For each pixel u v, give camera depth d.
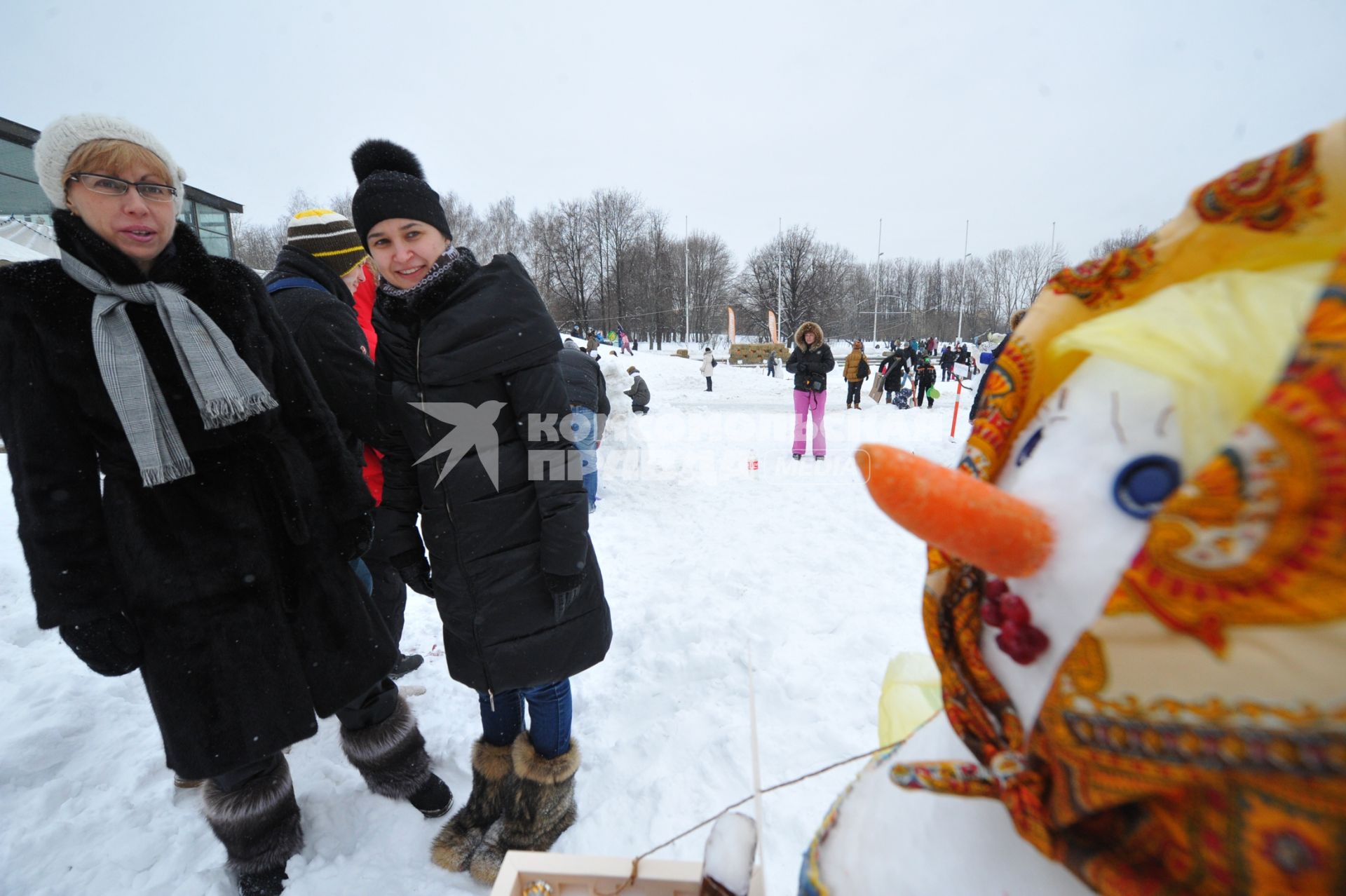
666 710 2.67
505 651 1.82
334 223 2.79
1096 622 0.49
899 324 69.50
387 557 2.02
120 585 1.63
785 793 2.10
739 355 34.66
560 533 1.73
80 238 1.54
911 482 0.54
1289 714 0.39
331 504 1.95
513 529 1.78
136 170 1.55
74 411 1.58
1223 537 0.40
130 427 1.53
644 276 56.53
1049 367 0.66
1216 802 0.45
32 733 2.47
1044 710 0.55
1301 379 0.40
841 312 62.44
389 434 1.93
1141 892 0.49
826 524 5.12
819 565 4.16
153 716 2.73
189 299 1.69
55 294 1.55
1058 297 0.66
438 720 2.73
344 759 2.51
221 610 1.71
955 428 9.14
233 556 1.73
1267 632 0.39
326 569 1.93
